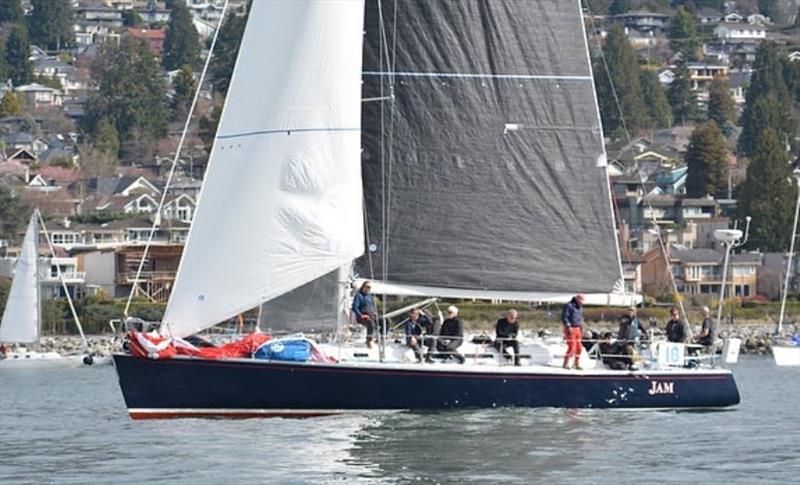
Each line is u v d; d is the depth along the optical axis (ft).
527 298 363.97
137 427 334.44
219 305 345.31
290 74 348.18
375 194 357.20
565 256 365.61
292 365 337.52
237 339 354.13
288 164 346.33
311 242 345.10
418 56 359.05
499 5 362.74
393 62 358.84
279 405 339.16
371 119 357.41
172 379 336.29
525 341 359.66
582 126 366.84
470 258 360.69
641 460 298.97
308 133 346.95
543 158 364.58
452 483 272.72
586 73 367.04
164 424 335.47
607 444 315.78
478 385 347.15
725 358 374.63
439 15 360.28
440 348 350.64
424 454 298.97
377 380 341.00
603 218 367.86
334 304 350.02
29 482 275.80
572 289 365.61
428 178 359.05
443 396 345.72
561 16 366.43
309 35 348.59
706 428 344.08
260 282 345.10
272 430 325.42
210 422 336.70
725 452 311.68
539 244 363.97
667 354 367.45
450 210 360.07
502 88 362.74
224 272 345.31
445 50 360.07
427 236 359.05
